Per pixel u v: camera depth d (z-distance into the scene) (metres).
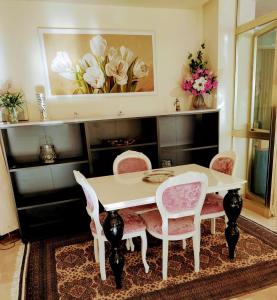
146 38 2.93
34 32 2.55
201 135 3.37
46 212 2.88
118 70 2.88
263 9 3.13
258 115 2.93
